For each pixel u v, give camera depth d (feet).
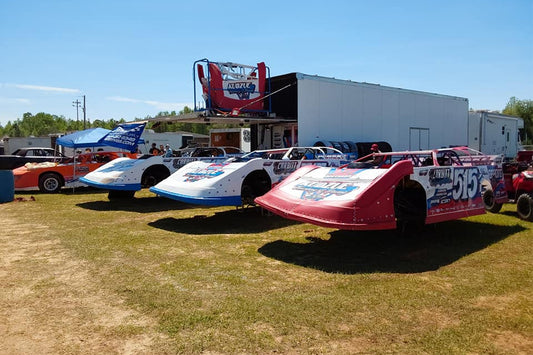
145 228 22.12
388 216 16.06
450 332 9.82
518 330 9.94
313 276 14.03
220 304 11.44
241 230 21.67
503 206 29.12
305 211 16.46
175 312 10.89
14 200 33.86
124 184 29.73
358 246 18.19
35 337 9.59
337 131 49.83
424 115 62.85
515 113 192.44
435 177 18.04
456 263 15.51
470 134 70.90
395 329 9.99
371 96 54.29
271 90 50.98
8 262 15.51
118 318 10.59
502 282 13.30
